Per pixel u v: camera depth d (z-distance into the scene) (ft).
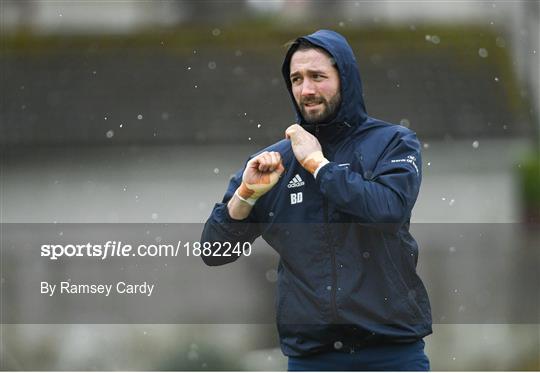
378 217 44.04
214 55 204.54
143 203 175.22
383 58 198.80
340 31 207.41
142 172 179.73
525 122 181.68
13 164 181.47
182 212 174.70
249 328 112.16
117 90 198.90
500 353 108.47
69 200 176.45
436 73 193.98
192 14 216.74
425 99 187.93
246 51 204.44
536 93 187.93
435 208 165.78
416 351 46.62
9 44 213.25
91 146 185.47
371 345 46.09
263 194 48.01
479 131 178.91
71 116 192.85
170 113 189.78
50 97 198.80
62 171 181.37
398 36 204.23
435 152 173.99
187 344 110.42
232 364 105.70
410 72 194.39
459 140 176.96
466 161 171.22
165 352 109.81
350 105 47.60
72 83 201.77
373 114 185.98
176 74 201.87
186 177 178.40
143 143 183.62
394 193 44.55
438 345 111.34
